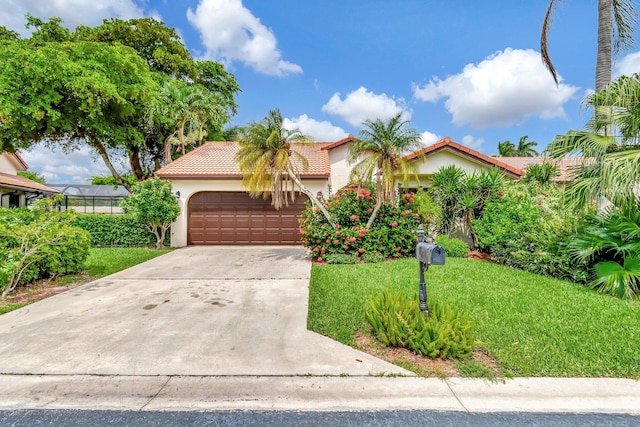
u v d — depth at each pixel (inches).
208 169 531.2
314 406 108.6
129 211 477.4
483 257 398.3
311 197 412.2
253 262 376.2
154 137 827.4
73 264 297.1
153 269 336.2
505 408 106.8
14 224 262.7
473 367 128.3
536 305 203.0
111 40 806.5
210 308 209.0
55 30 730.2
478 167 507.8
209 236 535.5
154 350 147.3
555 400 110.0
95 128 622.8
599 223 272.7
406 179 363.6
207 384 120.5
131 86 612.7
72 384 120.5
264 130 381.4
